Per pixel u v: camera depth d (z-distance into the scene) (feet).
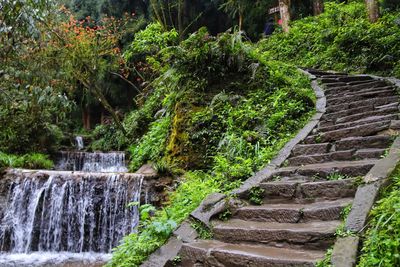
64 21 40.65
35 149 37.99
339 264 7.90
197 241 11.70
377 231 8.16
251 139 19.30
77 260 21.09
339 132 16.49
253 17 60.95
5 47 18.71
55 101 21.68
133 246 12.40
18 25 16.65
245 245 10.87
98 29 44.16
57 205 24.31
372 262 7.43
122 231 22.93
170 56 24.80
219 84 24.26
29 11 16.40
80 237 23.61
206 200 13.34
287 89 23.06
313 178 13.23
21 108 34.86
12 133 36.37
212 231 11.98
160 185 22.68
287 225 10.94
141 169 27.27
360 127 16.01
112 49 43.24
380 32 34.01
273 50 46.42
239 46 24.40
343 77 27.02
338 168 12.77
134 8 59.47
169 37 28.27
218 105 22.56
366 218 9.07
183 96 24.13
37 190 24.75
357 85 23.72
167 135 26.07
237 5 57.88
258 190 13.41
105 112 64.54
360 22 37.99
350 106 20.17
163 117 30.91
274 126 19.89
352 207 9.77
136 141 39.47
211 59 24.12
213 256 10.45
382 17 36.96
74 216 23.95
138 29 54.24
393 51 30.81
